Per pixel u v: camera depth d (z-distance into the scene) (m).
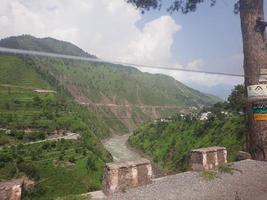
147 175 7.47
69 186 77.19
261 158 8.03
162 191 6.87
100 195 6.77
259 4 7.95
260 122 7.70
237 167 8.29
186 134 110.50
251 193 7.00
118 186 6.88
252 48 7.83
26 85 179.75
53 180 79.31
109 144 158.50
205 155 8.95
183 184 7.34
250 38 7.89
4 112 133.75
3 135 112.94
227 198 6.69
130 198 6.46
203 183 7.40
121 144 157.88
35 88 179.50
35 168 84.38
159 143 121.81
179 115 141.88
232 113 98.12
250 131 8.04
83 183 80.12
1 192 5.71
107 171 6.99
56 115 144.25
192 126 113.25
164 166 99.12
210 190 7.01
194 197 6.61
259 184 7.36
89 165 91.06
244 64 8.09
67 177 82.00
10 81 177.50
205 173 8.09
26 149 102.62
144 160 7.57
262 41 7.84
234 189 7.12
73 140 117.12
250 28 7.89
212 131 96.19
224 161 9.70
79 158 96.00
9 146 104.00
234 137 78.50
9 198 5.82
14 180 6.29
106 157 112.00
